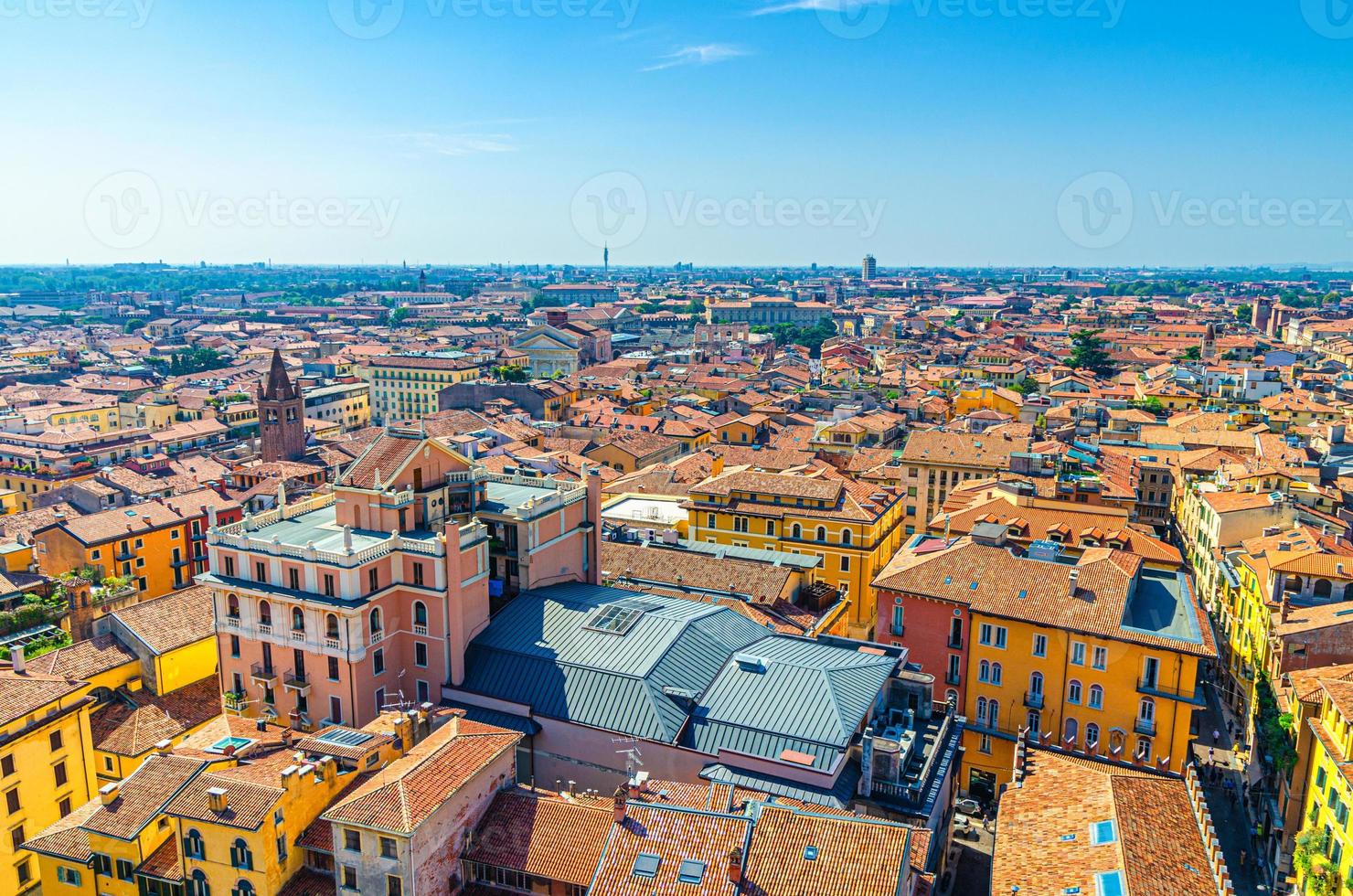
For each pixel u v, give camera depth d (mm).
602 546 114500
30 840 65562
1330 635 94188
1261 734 93750
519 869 59344
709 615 87312
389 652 83000
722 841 57344
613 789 74938
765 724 72500
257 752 68125
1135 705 88562
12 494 170875
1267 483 145625
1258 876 83062
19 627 107125
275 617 82938
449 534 80375
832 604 112125
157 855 64250
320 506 98562
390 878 57812
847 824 57000
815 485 137125
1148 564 113938
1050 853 62031
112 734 84500
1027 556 105125
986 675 95750
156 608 94500
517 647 83000
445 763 62469
